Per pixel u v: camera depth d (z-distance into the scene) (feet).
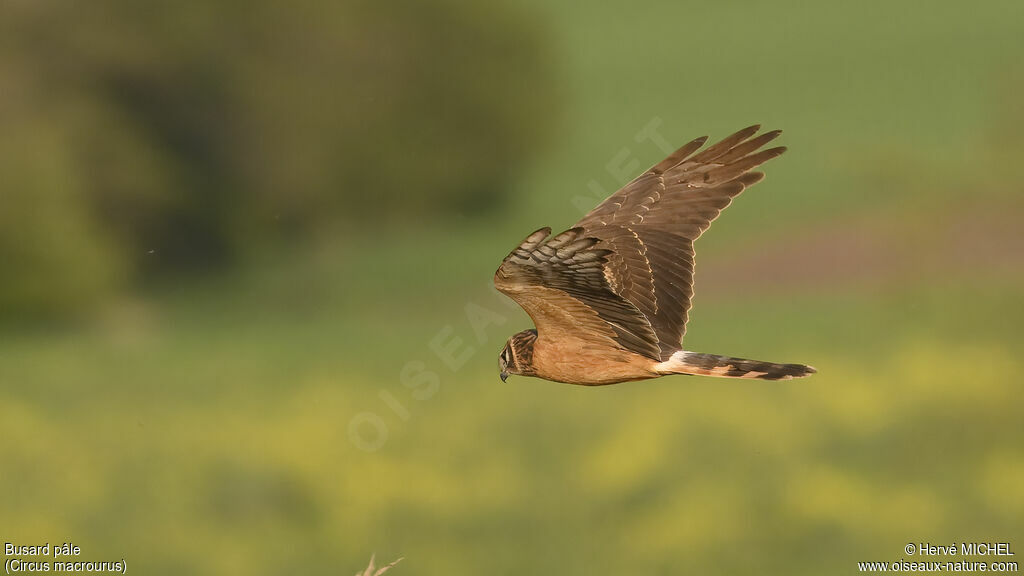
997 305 65.16
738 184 18.94
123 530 43.21
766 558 38.32
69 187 109.19
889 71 196.95
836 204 115.34
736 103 186.09
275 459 48.57
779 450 45.34
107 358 89.10
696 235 18.88
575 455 47.42
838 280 91.61
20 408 58.95
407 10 132.77
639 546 39.11
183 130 124.77
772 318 82.28
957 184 75.77
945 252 74.18
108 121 118.83
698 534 38.91
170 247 125.18
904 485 42.98
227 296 115.34
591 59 222.28
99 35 117.50
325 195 130.72
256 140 126.00
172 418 62.80
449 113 135.85
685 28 246.88
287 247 129.39
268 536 42.86
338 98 128.88
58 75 117.50
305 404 64.13
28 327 102.99
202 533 42.78
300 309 108.17
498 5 138.72
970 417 46.14
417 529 42.04
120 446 53.62
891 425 46.37
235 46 123.75
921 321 68.49
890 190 84.02
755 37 234.79
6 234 101.65
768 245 105.91
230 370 81.25
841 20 242.17
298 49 126.21
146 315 107.24
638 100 190.80
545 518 41.86
